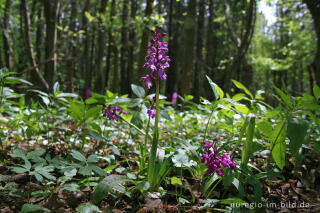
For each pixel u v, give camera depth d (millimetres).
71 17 3068
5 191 442
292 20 3051
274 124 689
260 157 644
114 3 2586
